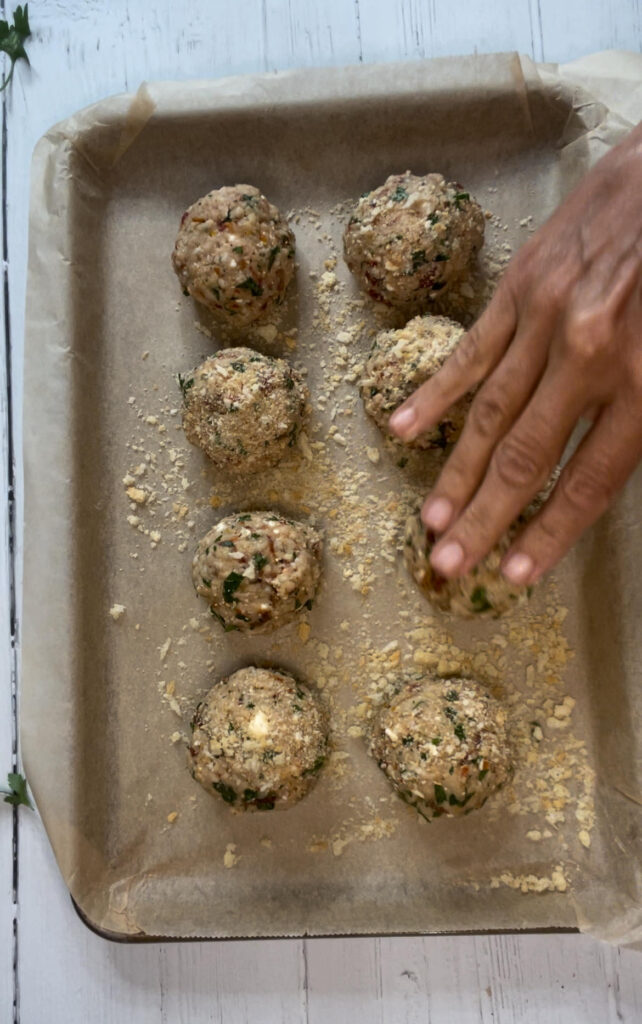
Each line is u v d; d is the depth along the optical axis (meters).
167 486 0.46
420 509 0.45
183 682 0.46
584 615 0.45
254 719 0.43
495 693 0.45
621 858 0.44
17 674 0.47
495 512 0.38
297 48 0.46
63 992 0.46
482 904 0.44
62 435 0.45
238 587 0.43
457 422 0.43
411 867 0.45
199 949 0.46
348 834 0.45
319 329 0.46
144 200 0.46
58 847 0.44
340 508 0.46
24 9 0.47
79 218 0.46
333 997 0.45
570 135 0.44
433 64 0.44
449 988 0.45
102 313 0.46
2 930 0.46
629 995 0.45
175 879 0.45
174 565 0.46
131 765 0.46
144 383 0.46
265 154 0.46
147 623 0.46
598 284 0.35
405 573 0.46
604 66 0.43
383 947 0.45
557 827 0.45
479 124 0.45
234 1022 0.45
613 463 0.36
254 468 0.45
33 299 0.45
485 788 0.42
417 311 0.46
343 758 0.46
